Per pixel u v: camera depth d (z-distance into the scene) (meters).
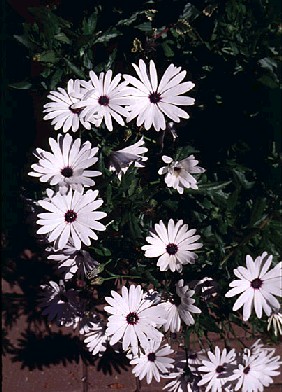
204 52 0.72
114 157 0.65
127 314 0.66
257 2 0.69
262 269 0.63
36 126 0.90
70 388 0.90
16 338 0.92
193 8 0.70
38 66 0.80
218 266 0.66
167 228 0.67
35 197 0.72
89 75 0.66
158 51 0.72
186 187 0.65
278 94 0.92
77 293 0.75
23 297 0.94
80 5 0.72
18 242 0.97
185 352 0.73
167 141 0.72
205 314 0.68
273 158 0.74
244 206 0.70
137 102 0.64
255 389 0.71
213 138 0.75
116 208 0.66
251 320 0.74
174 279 0.68
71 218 0.62
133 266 0.68
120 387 0.90
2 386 0.90
